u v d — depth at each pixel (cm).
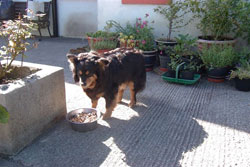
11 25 157
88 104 191
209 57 231
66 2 416
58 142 142
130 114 176
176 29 286
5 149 132
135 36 275
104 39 286
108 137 147
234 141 144
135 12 300
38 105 144
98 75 149
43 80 146
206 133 152
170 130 156
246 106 187
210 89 223
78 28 423
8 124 126
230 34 266
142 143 142
